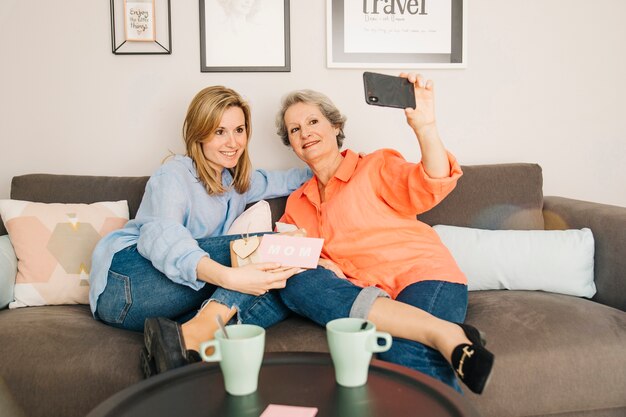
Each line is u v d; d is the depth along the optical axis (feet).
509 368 4.66
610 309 5.43
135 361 4.54
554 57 8.05
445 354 4.10
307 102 6.27
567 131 8.15
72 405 4.49
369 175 5.77
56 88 7.62
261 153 7.83
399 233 5.69
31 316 5.32
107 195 6.75
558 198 7.39
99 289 5.38
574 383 4.75
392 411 2.88
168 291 5.19
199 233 5.99
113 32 7.55
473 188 6.95
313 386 3.20
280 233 5.62
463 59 7.89
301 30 7.73
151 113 7.70
